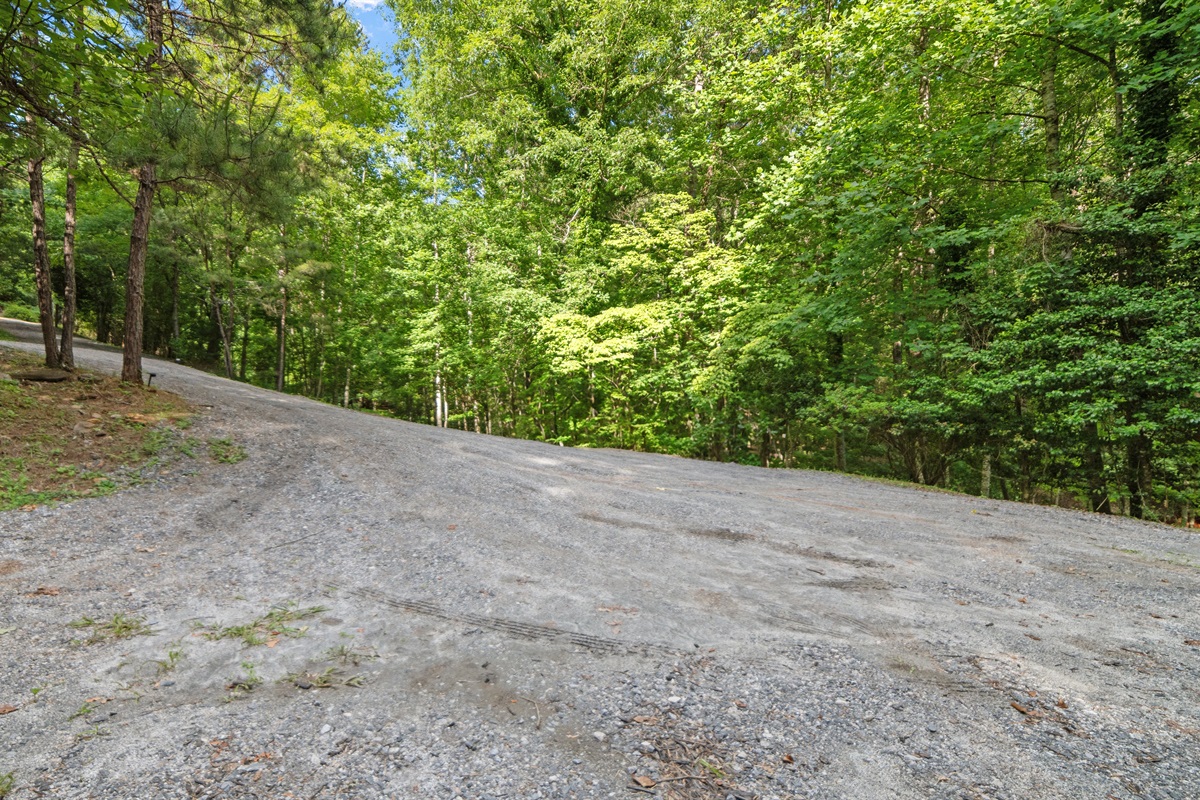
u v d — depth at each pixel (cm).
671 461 1293
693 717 275
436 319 2047
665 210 1759
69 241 950
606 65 2102
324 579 439
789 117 1555
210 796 212
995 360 977
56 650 321
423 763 234
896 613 420
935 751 253
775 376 1455
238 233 1678
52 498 559
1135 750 259
